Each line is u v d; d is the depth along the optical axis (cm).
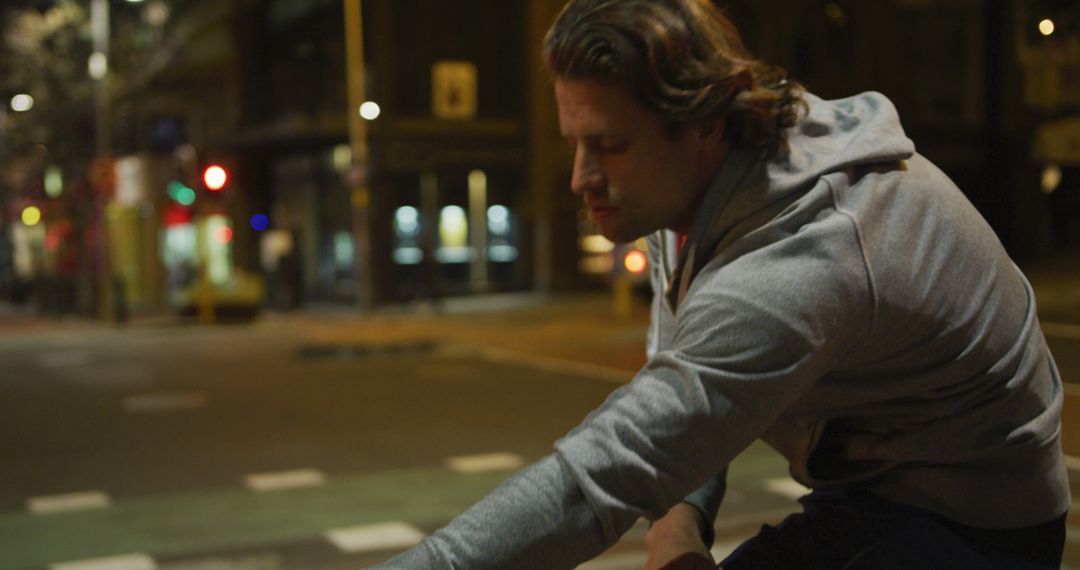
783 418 155
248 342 2258
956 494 149
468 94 3278
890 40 3156
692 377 125
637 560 604
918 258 137
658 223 143
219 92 3694
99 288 3064
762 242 134
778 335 125
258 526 739
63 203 3312
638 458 123
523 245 3334
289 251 3269
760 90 138
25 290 4212
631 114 134
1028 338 150
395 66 3203
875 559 150
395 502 804
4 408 1373
